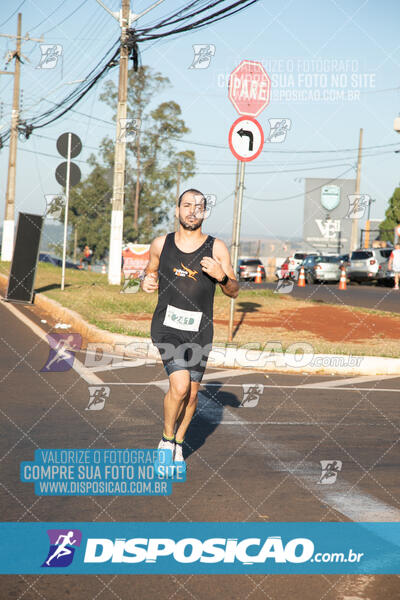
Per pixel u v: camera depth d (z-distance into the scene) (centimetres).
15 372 891
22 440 566
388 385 891
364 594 319
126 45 2097
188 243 482
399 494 459
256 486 468
